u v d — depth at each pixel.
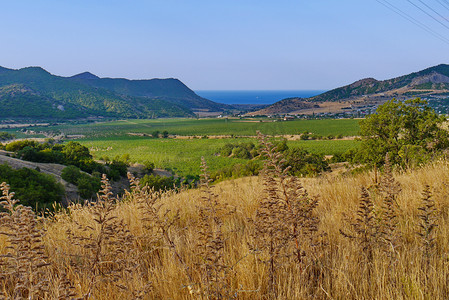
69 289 2.38
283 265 2.79
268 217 2.84
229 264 2.89
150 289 2.55
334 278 2.65
